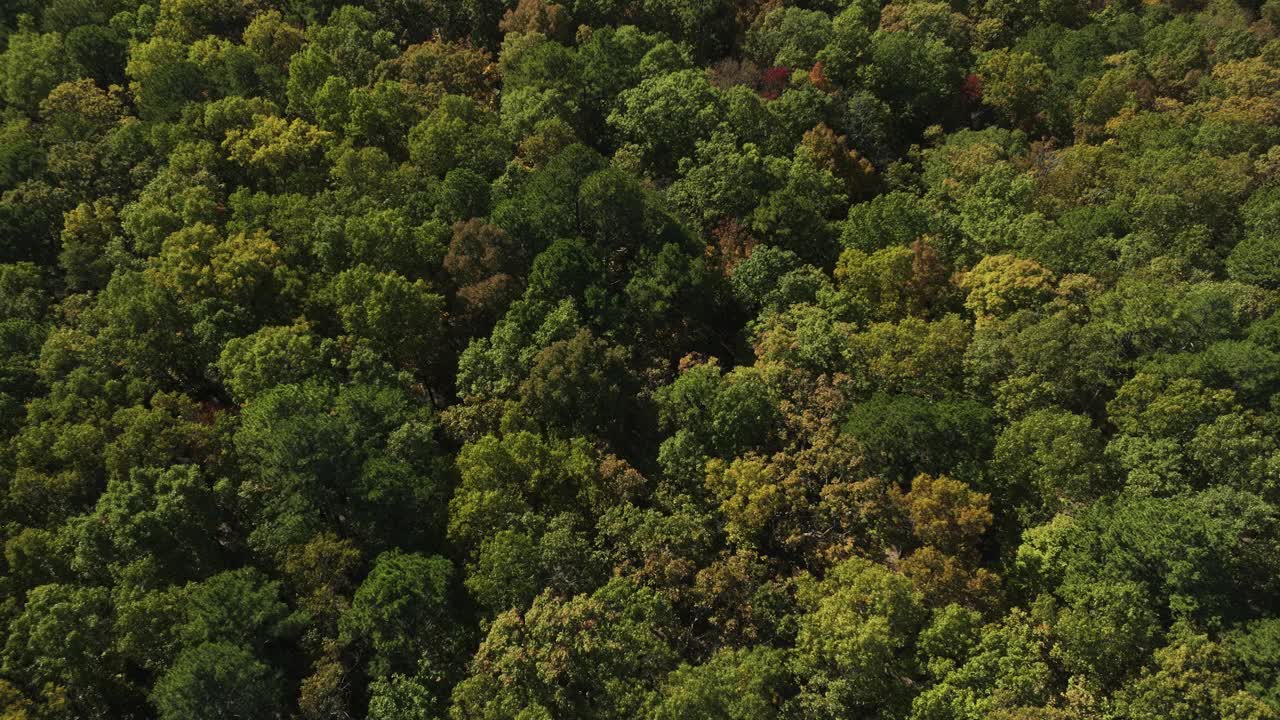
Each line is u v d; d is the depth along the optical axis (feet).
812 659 209.46
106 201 346.74
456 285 314.35
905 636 213.87
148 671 237.45
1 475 247.50
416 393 300.20
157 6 458.09
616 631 209.15
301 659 231.91
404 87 396.57
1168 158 340.18
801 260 336.49
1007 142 392.27
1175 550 211.82
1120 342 275.18
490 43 482.69
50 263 343.26
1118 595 210.38
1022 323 282.97
